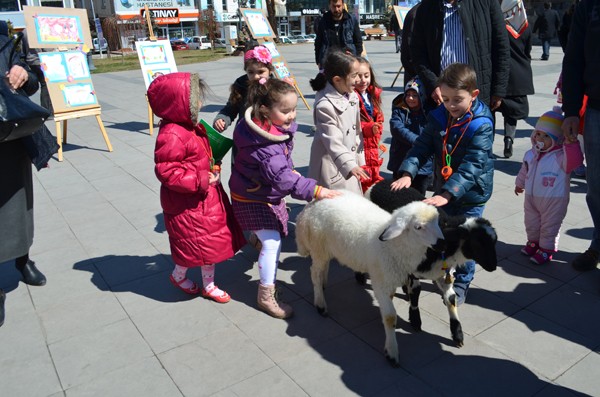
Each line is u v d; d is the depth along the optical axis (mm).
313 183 3240
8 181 3561
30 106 3102
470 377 2777
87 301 3719
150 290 3863
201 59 28172
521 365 2865
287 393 2697
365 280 3879
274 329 3307
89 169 7207
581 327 3209
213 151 3471
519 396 2621
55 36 7875
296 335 3232
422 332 3213
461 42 4164
